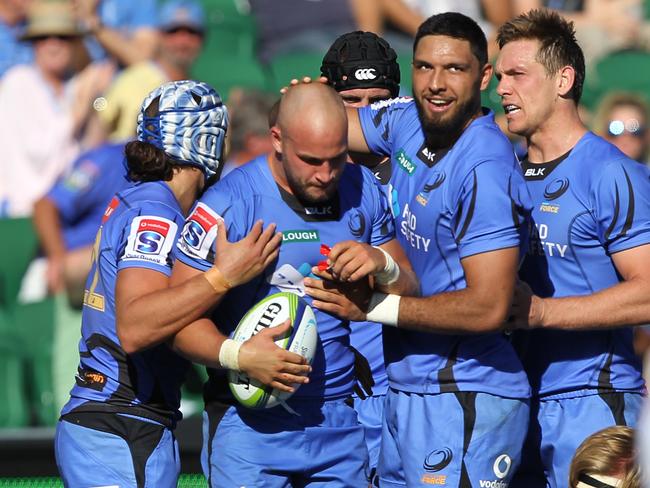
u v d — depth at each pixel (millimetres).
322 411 12781
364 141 14680
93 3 26359
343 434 12922
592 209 13555
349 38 16859
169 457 12805
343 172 12914
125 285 12281
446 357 13266
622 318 13227
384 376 15984
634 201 13367
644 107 27562
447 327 12555
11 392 24812
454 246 13016
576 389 13992
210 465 12891
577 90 13930
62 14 26141
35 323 25234
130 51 26500
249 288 12453
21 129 25906
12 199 25672
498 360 13320
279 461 12602
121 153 26109
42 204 25656
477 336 13227
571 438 13961
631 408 13977
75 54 26203
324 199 12180
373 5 27344
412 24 27469
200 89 13109
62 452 12766
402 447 13594
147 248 12430
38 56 26094
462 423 13156
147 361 12703
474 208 12516
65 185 25734
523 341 14367
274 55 27172
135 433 12609
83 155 25984
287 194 12484
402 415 13648
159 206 12750
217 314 12688
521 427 13492
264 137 26328
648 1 27969
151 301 11953
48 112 26047
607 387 13922
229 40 27016
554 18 13906
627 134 27375
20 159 25828
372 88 16547
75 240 25672
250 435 12617
